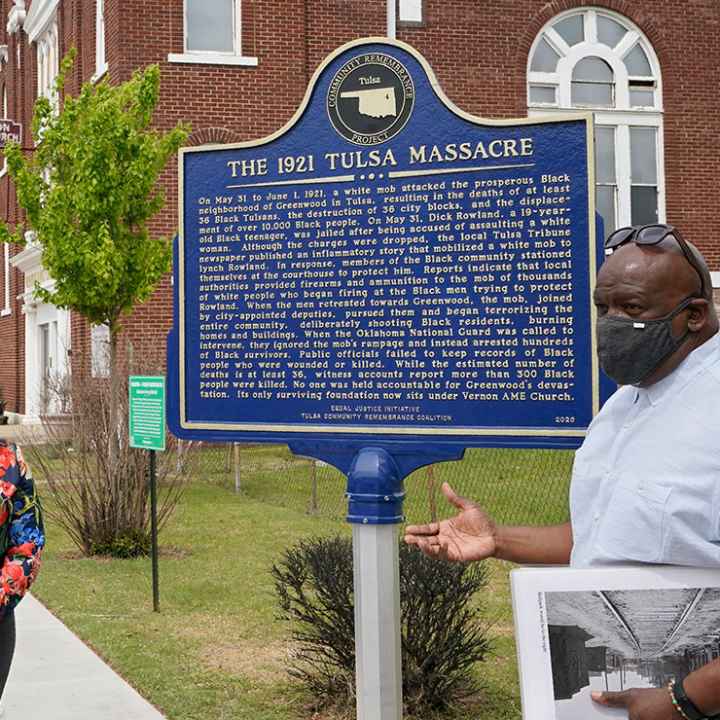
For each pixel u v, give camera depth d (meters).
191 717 5.57
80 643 7.01
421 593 5.55
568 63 20.38
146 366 13.41
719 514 2.37
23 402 27.98
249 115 18.78
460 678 5.72
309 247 4.50
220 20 18.88
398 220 4.37
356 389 4.40
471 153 4.28
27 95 27.59
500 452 15.33
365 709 4.18
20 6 28.05
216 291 4.66
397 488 4.30
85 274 12.89
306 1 19.06
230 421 4.60
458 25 19.73
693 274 2.54
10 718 5.56
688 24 20.84
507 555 3.09
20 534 3.75
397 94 4.39
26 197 13.38
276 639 7.04
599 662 2.48
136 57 18.30
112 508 10.01
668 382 2.53
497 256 4.23
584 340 4.11
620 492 2.51
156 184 16.20
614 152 20.67
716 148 21.00
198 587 8.58
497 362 4.21
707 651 2.44
